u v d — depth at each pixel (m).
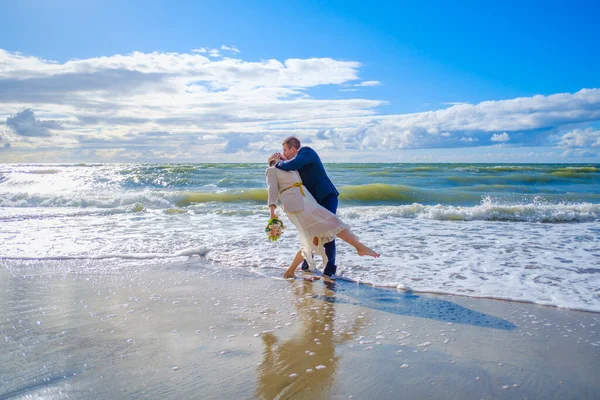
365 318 3.76
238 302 4.20
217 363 2.83
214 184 19.91
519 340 3.23
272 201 4.91
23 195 13.66
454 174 24.25
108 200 13.10
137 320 3.65
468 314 3.85
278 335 3.35
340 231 4.77
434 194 15.26
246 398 2.38
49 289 4.55
